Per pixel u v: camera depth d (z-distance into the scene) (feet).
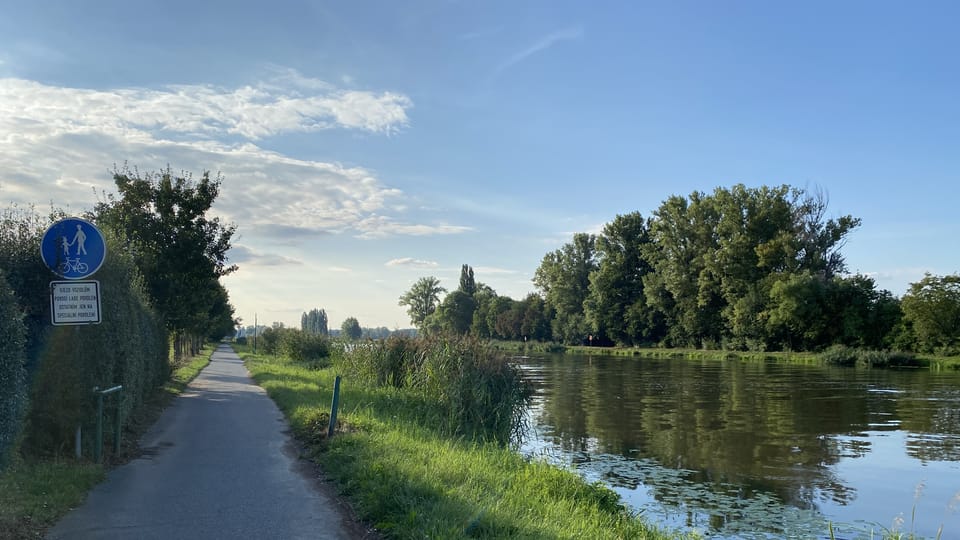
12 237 31.40
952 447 65.36
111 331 36.17
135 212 80.02
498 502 25.76
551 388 124.98
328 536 21.94
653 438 69.36
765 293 246.68
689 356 264.11
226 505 25.80
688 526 39.60
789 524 40.24
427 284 537.24
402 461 31.63
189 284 82.94
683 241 285.84
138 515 24.17
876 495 47.29
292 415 51.96
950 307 192.95
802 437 70.69
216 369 129.90
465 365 58.23
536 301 405.80
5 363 22.94
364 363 83.71
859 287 227.81
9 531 20.90
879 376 152.97
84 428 33.40
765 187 263.70
